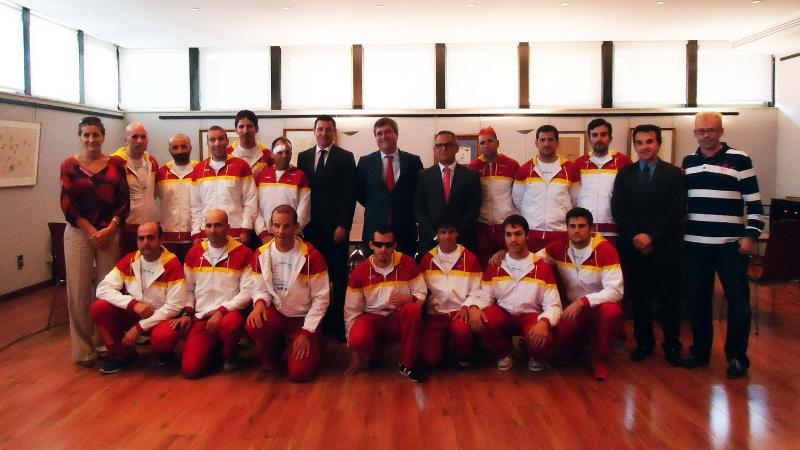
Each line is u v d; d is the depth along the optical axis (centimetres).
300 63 752
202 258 333
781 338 390
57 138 605
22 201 553
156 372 325
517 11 583
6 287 532
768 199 748
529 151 742
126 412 268
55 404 278
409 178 375
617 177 343
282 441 237
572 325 311
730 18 612
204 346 317
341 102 755
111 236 341
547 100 750
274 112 742
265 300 317
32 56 582
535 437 240
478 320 310
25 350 368
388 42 731
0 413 267
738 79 744
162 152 758
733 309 311
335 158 379
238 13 586
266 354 322
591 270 324
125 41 712
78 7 560
